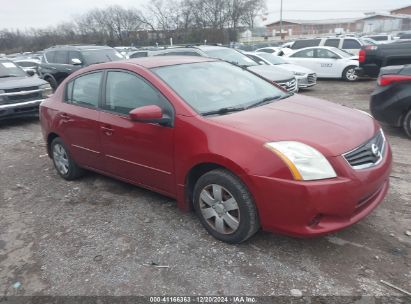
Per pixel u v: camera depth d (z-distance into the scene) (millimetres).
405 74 5941
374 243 3221
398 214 3668
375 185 3023
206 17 59656
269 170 2859
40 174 5543
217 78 4105
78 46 13070
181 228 3664
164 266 3109
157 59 4258
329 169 2805
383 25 58906
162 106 3588
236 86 4094
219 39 51969
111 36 57219
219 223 3309
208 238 3453
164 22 58125
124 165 4074
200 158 3211
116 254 3328
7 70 9945
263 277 2900
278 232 2992
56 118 4871
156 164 3680
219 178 3154
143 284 2924
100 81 4324
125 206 4219
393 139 6156
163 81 3697
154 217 3920
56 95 5066
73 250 3445
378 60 10750
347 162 2867
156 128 3561
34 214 4238
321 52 15125
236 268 3021
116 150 4074
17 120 10133
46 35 59094
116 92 4102
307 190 2752
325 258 3068
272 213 2932
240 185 3047
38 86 9469
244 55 10992
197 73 4055
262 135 2998
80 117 4449
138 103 3820
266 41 58656
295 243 3287
